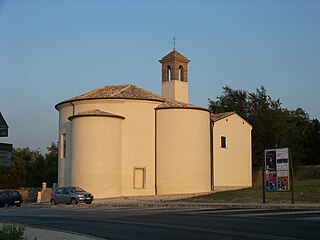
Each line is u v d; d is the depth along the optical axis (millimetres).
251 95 75188
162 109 47469
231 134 54438
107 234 15320
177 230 15844
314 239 12750
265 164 28703
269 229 15289
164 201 35875
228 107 77625
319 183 34156
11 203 43500
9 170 68750
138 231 15906
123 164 45906
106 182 43219
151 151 47250
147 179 46594
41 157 84375
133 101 47062
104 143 43656
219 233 14617
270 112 70625
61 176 47969
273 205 26172
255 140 69000
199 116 48000
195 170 46844
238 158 54812
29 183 75000
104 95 47188
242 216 20594
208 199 33438
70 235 14891
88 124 43719
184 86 55469
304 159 76375
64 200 38406
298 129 79188
